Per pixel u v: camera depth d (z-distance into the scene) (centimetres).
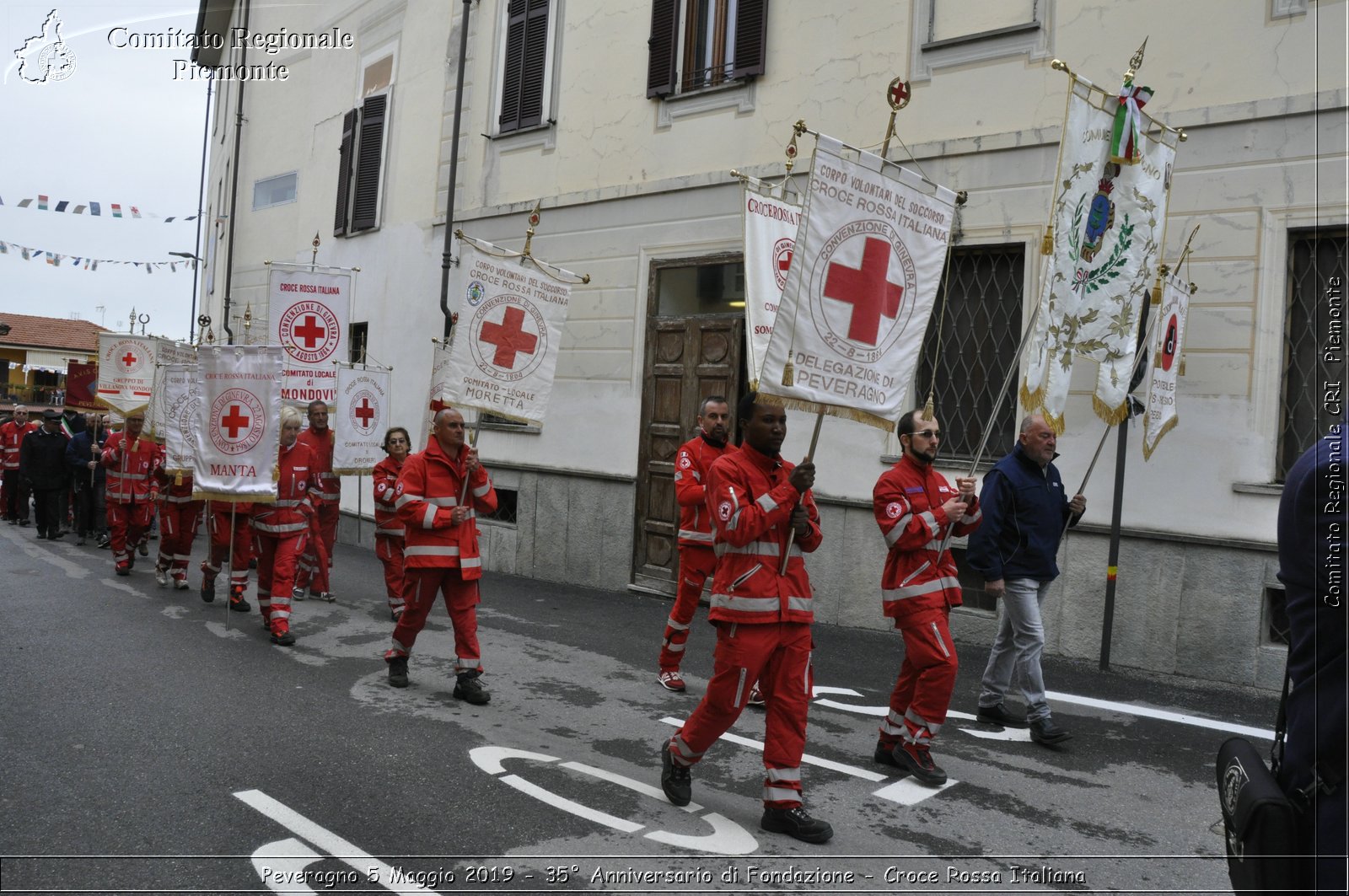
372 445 1053
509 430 1286
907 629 516
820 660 793
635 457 1133
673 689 692
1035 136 833
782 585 438
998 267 866
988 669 628
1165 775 530
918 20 911
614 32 1189
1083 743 584
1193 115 757
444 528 642
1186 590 743
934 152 893
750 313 715
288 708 612
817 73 986
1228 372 739
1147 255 646
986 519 577
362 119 1628
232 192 2066
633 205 1151
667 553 1089
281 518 814
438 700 647
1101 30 808
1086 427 797
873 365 460
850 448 932
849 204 449
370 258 1602
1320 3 709
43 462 1488
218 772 494
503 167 1334
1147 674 749
